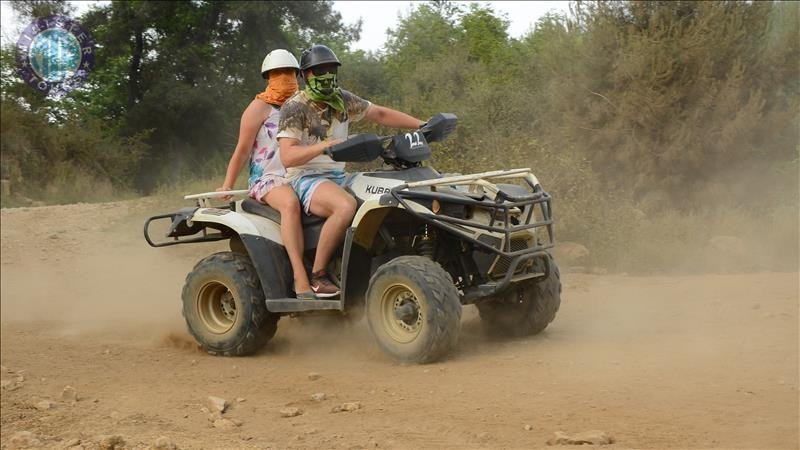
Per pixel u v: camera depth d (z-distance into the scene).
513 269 6.32
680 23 14.09
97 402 6.26
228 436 5.14
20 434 5.44
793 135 13.74
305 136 6.80
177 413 5.74
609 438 4.51
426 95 19.81
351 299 6.93
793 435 4.40
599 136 14.27
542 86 16.91
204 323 7.42
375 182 6.68
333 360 6.82
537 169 12.03
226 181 7.37
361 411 5.39
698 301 8.09
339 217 6.66
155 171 33.00
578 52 15.04
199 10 33.94
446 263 6.79
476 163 12.41
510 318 7.05
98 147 30.36
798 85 14.05
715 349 6.16
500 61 25.59
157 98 33.03
